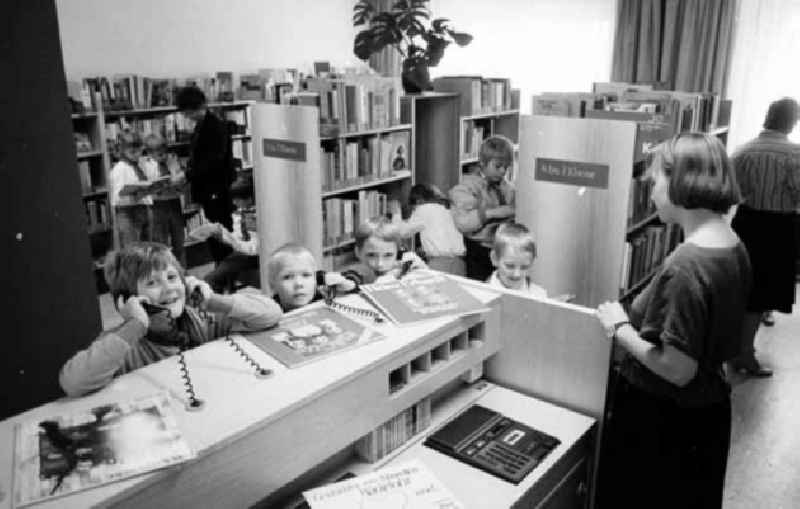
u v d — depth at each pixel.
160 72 6.48
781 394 3.69
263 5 7.40
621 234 2.70
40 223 2.67
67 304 2.81
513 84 7.84
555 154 2.80
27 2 2.52
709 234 1.57
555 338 1.90
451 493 1.44
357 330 1.64
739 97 6.31
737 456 3.06
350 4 8.48
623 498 1.81
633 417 1.74
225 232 4.74
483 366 2.09
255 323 1.61
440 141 5.44
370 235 2.49
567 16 7.29
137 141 5.62
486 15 7.86
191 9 6.66
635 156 3.68
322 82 4.55
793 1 5.88
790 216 3.68
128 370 1.54
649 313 1.60
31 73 2.56
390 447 1.64
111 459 1.10
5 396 2.64
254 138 4.33
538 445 1.68
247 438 1.22
